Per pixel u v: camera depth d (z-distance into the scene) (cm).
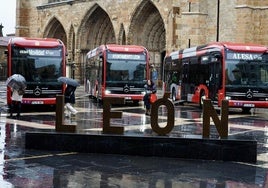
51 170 1048
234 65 2550
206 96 2766
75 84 2212
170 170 1081
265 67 2569
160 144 1231
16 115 2270
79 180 962
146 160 1191
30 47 2473
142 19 5331
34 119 2094
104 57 2966
